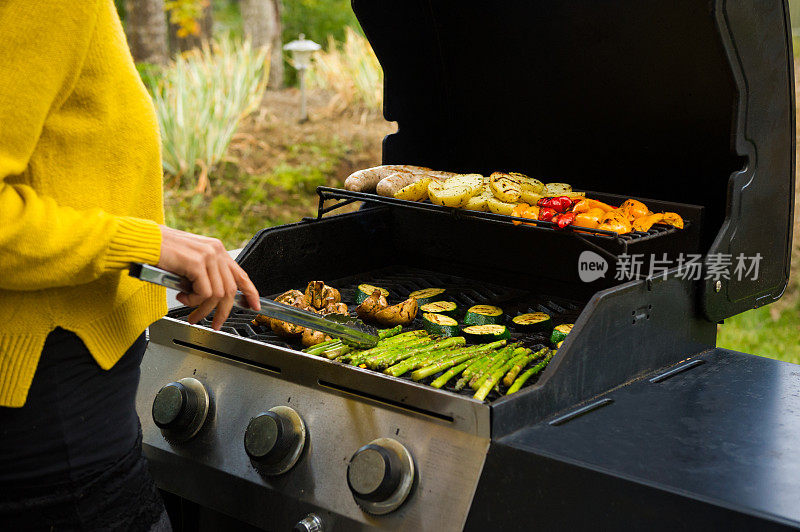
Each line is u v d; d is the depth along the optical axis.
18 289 0.99
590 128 1.95
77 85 1.01
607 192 1.98
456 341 1.64
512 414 1.25
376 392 1.33
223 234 5.35
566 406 1.36
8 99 0.93
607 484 1.14
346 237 2.14
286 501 1.41
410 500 1.27
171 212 5.43
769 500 1.08
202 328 1.56
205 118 5.66
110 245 0.99
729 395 1.45
